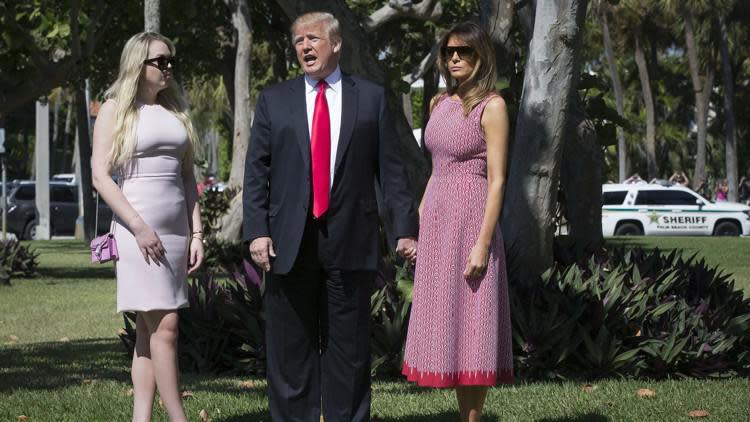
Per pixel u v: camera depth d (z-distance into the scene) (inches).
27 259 936.9
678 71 2992.1
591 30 2459.4
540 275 386.0
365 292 244.5
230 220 1024.2
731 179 2401.6
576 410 296.4
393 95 490.6
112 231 250.2
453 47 245.1
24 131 3189.0
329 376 245.9
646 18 2433.6
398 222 239.8
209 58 1143.6
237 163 1034.7
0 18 749.3
